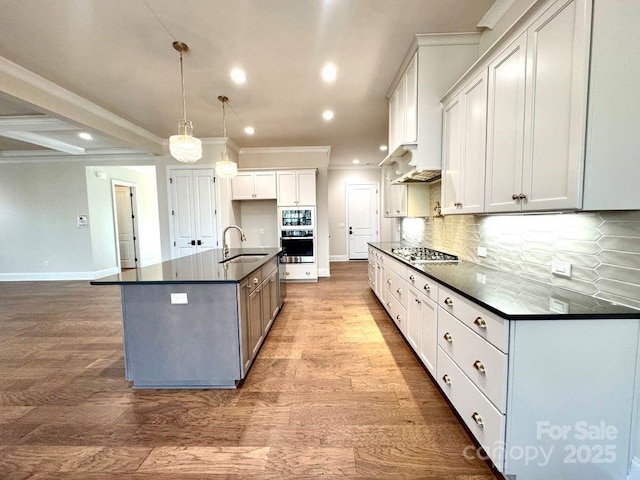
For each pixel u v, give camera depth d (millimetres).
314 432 1766
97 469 1525
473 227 2715
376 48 2613
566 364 1291
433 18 2256
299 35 2389
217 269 2525
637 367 1301
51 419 1916
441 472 1483
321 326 3459
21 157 6062
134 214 8016
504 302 1439
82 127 3762
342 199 8375
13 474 1501
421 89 2588
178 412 1970
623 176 1238
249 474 1487
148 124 4535
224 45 2492
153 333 2205
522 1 1997
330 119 4348
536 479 1332
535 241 1928
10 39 2361
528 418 1305
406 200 3855
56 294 5086
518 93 1625
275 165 6105
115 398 2135
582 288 1580
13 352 2893
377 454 1597
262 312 2912
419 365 2535
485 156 1949
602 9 1188
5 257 6363
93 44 2449
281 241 5711
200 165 5379
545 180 1443
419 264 2645
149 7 2029
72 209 6324
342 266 7555
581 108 1234
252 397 2121
